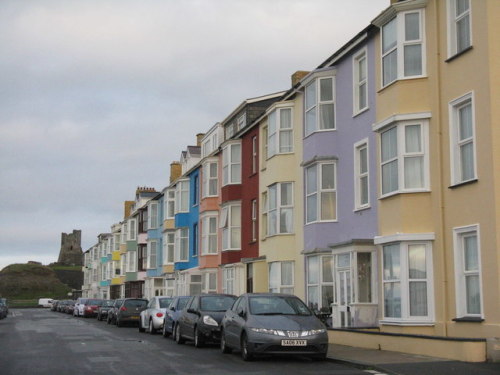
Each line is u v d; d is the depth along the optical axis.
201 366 15.50
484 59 16.48
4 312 56.00
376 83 21.66
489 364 14.15
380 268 20.19
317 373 13.79
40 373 14.61
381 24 20.72
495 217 15.80
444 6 18.38
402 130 19.23
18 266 147.88
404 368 13.67
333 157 24.47
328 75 25.05
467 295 17.11
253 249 33.31
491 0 16.45
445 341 15.38
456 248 17.36
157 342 23.88
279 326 16.14
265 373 13.94
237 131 39.31
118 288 85.31
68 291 145.88
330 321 23.39
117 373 14.41
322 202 24.77
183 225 47.03
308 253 25.20
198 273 43.66
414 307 18.62
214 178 41.09
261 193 32.19
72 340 25.30
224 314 20.80
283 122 29.03
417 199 18.81
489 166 16.12
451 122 17.80
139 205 70.62
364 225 22.23
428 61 18.98
